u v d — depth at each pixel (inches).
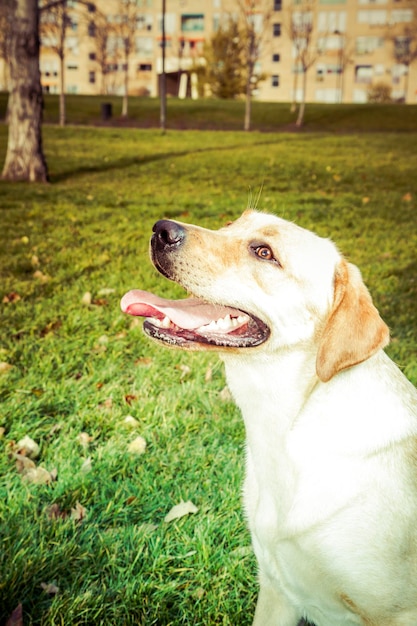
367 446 88.2
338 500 87.0
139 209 409.7
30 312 212.5
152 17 2509.8
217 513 122.9
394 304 229.5
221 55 1974.7
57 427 148.3
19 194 454.3
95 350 187.3
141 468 134.6
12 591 103.0
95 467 134.3
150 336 103.0
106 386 165.9
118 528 119.0
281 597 102.3
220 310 106.8
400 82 2504.9
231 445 143.6
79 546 113.8
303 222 377.4
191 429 149.3
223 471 134.7
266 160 696.4
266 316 96.1
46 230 342.0
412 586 86.3
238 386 99.2
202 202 441.4
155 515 124.7
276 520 94.0
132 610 103.7
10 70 510.3
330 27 2471.7
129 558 112.4
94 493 126.8
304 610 100.3
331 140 937.5
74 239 321.7
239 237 102.8
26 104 511.8
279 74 2529.5
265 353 95.3
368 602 87.3
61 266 271.4
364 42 2479.1
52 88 2608.3
